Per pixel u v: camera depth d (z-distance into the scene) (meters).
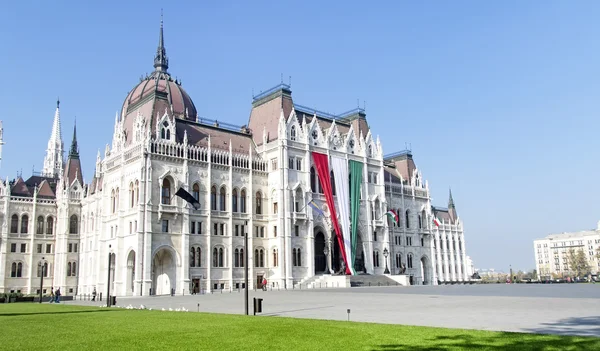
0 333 29.27
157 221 93.31
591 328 28.61
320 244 117.69
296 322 32.94
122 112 121.25
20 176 133.00
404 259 139.88
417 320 34.56
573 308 41.25
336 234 114.88
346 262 114.81
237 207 107.06
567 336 24.89
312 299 61.28
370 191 129.00
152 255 91.31
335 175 119.19
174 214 95.19
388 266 129.25
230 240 103.12
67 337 27.34
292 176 111.44
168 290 94.44
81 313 44.69
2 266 121.81
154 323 33.84
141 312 45.00
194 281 96.50
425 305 47.91
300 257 110.12
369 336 26.03
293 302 56.31
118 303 66.38
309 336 26.45
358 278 110.25
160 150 95.50
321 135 119.81
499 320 33.56
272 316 38.69
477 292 71.94
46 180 141.50
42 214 130.38
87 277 121.44
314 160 115.69
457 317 36.06
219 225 102.69
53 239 130.88
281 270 105.94
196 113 123.69
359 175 124.94
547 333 26.92
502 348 22.02
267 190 112.69
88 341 25.78
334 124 123.44
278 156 110.69
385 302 53.19
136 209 92.44
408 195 147.25
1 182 126.81
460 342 23.59
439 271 183.00
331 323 32.06
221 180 105.00
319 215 115.38
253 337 26.47
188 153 100.25
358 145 128.62
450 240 195.50
